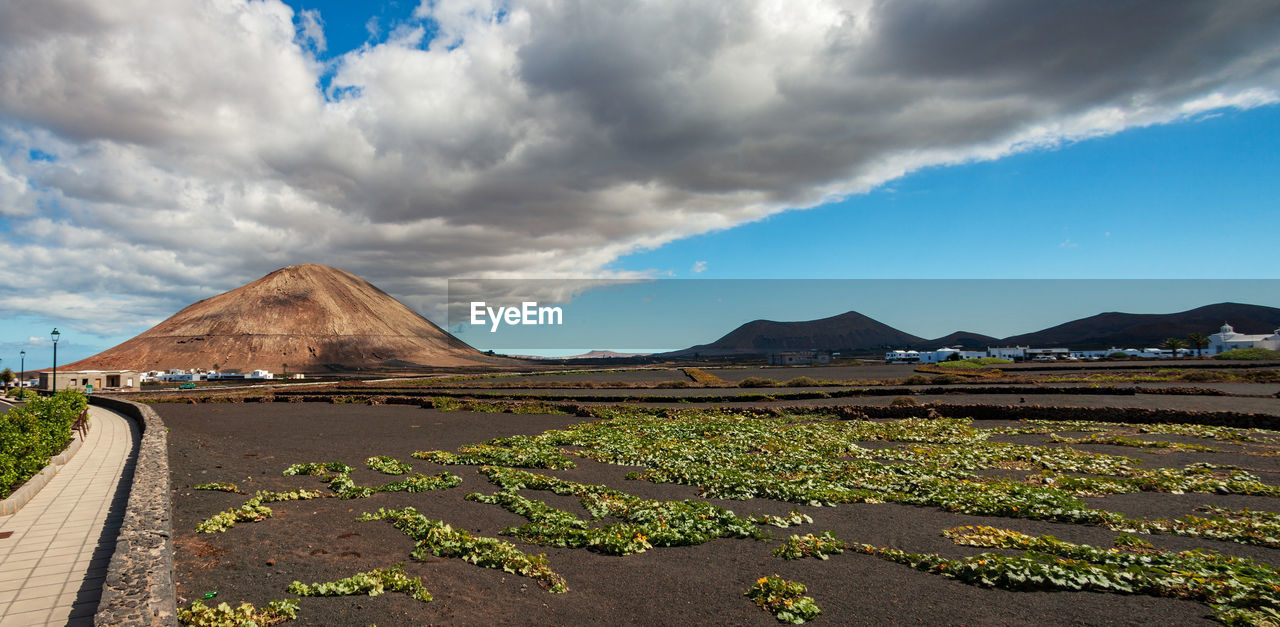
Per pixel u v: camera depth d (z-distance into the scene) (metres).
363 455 24.70
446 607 9.07
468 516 14.57
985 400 41.50
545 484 17.88
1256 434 26.67
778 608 9.02
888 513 14.76
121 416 44.44
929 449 23.92
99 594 9.73
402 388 72.12
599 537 12.39
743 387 62.16
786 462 21.19
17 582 10.21
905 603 9.26
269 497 15.97
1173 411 30.97
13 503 14.99
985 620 8.58
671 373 128.62
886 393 46.75
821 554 11.47
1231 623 8.12
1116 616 8.58
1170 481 17.06
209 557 11.06
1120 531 12.86
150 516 11.81
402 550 11.80
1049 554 10.99
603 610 9.17
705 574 10.70
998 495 15.58
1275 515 13.30
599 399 49.91
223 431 33.88
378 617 8.60
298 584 9.52
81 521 14.12
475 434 32.16
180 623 8.02
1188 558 10.41
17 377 144.38
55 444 23.06
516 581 10.27
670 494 17.20
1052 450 22.97
